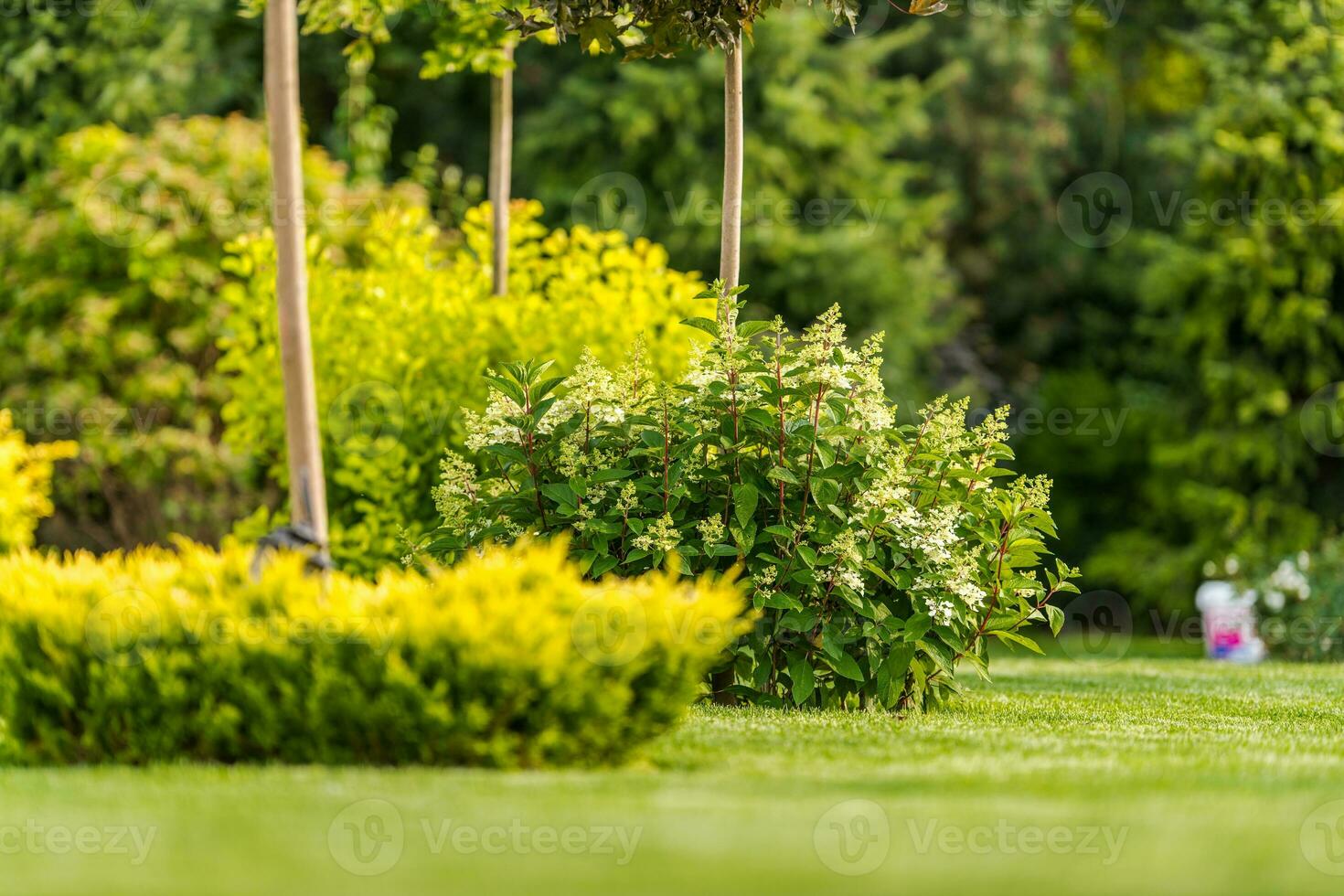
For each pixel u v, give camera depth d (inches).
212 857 199.0
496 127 533.0
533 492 364.2
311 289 519.5
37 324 719.7
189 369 713.0
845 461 364.8
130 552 739.4
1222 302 943.7
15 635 285.3
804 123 1008.9
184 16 871.1
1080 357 1213.1
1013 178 1154.7
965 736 314.5
